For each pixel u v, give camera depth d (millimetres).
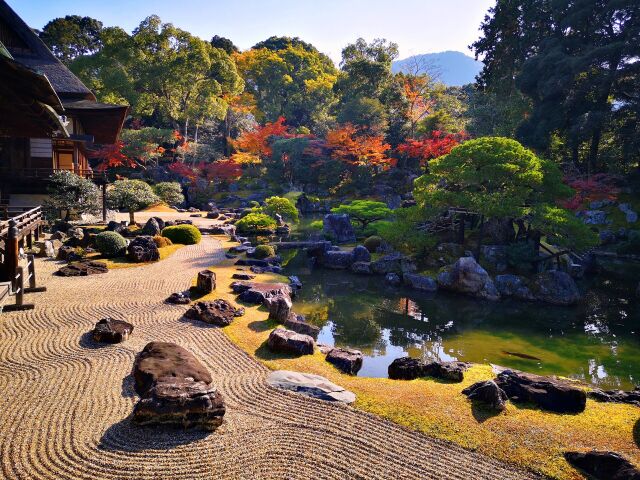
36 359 9555
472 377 9898
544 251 26234
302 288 22000
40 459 6160
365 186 51594
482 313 19656
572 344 15859
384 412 7945
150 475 5988
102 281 16625
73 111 30500
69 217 28406
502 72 49625
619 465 6207
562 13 41781
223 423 7359
